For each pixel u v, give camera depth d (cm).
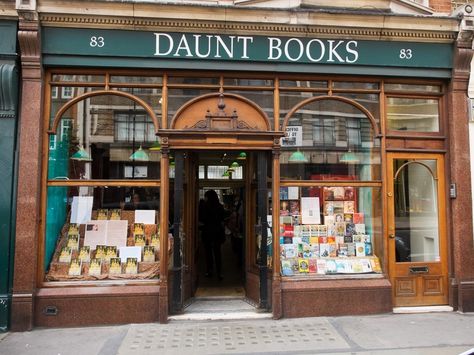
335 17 589
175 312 580
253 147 597
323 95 625
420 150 635
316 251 623
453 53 623
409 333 522
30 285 543
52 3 548
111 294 560
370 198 643
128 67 580
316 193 633
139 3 557
